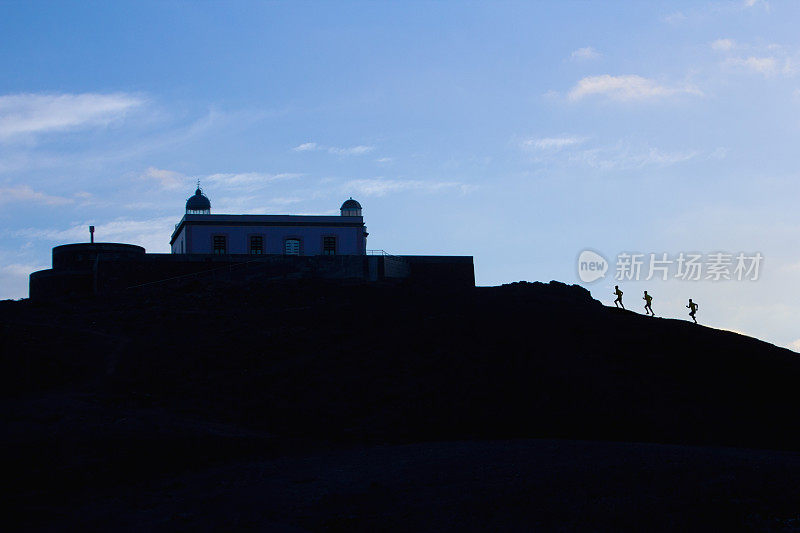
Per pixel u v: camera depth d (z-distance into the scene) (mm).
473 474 25578
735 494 21047
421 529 20297
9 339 47750
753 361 46469
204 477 28062
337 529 20859
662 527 19188
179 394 41500
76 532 21906
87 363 45656
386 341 48688
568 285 65188
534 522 20188
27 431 34219
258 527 21375
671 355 46250
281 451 32625
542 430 36688
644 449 28031
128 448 31906
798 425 38125
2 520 23234
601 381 41250
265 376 43688
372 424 37750
